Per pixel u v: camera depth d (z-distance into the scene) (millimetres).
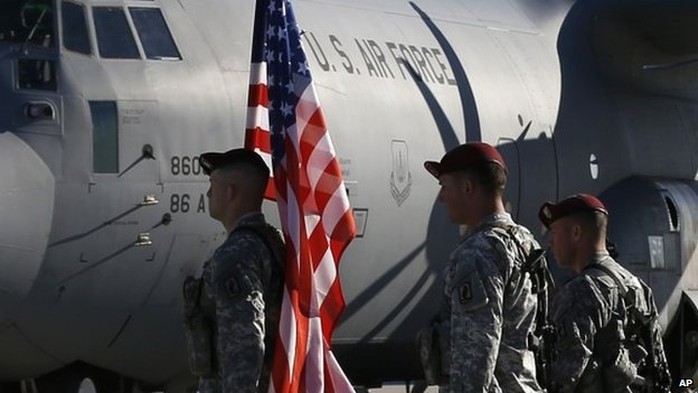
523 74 22188
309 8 19219
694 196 24062
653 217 23141
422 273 19875
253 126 13125
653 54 24234
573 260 12695
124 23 16531
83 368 17031
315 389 10883
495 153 10656
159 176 16188
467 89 20891
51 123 15461
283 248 10383
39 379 17266
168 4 17125
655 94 24453
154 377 17422
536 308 10680
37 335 15711
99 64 16094
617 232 22812
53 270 15398
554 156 22266
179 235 16391
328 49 18844
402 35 20516
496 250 10289
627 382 12367
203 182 16531
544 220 13000
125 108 16047
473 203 10570
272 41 12633
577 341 12133
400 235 19391
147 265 16219
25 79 15539
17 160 15047
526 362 10547
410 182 19453
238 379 9750
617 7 23359
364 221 18766
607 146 23281
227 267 9914
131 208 15961
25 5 15906
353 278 18844
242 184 10320
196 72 16828
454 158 10602
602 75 23641
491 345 10078
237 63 17297
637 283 12672
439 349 10438
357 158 18625
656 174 24078
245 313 9836
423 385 21719
